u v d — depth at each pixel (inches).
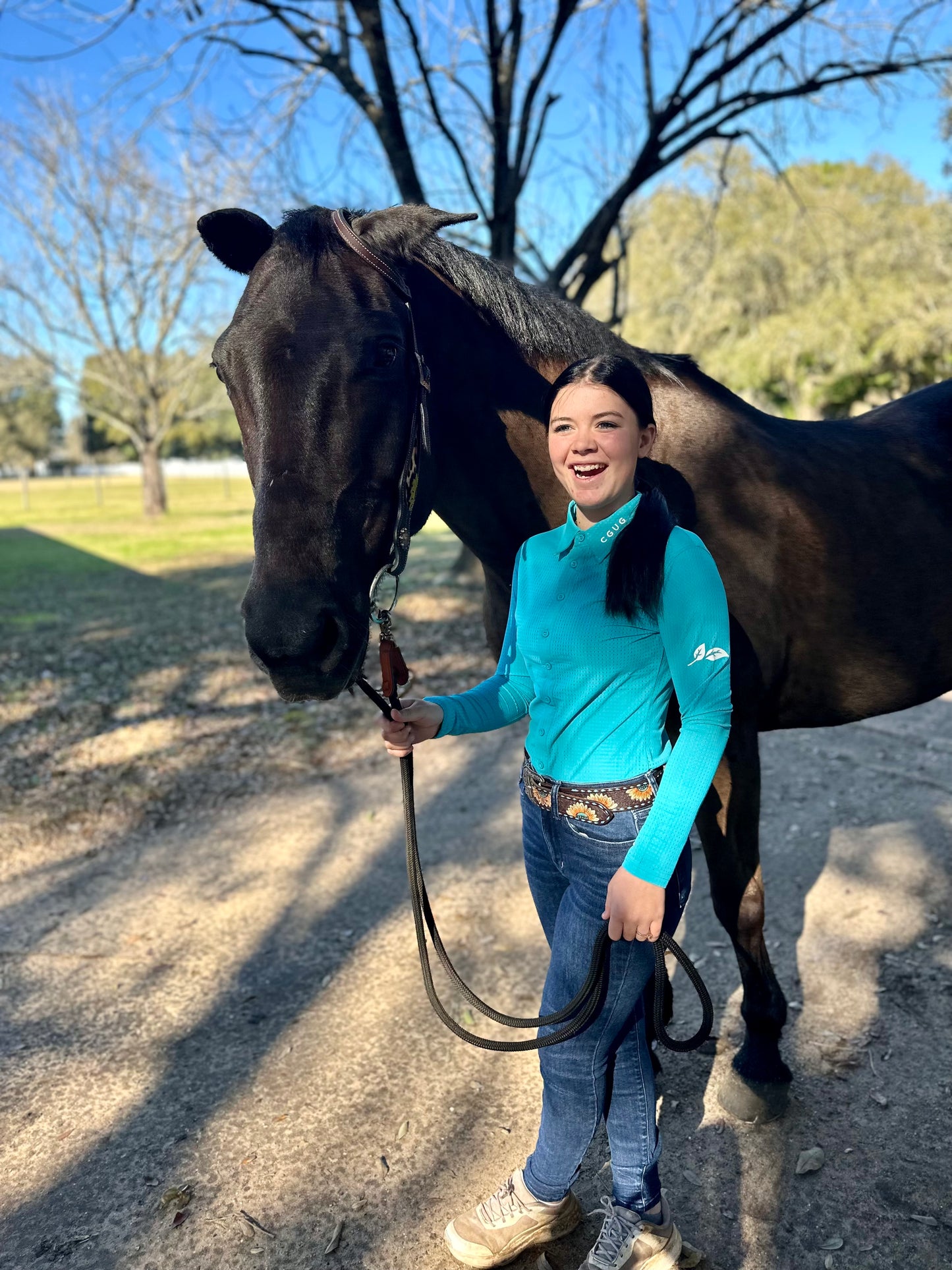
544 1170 55.7
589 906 49.1
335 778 166.1
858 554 69.1
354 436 49.9
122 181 568.4
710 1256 60.7
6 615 335.9
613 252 545.0
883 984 90.9
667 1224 55.9
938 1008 86.5
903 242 914.1
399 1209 66.4
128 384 762.8
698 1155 69.7
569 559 48.8
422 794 157.5
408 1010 92.2
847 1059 79.7
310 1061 84.8
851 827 129.2
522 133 281.4
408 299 55.7
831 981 92.0
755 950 68.1
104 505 1019.9
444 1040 86.9
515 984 95.9
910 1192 64.9
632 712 47.9
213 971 102.3
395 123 278.1
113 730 192.7
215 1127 76.4
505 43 287.3
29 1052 88.5
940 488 74.8
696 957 100.0
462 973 98.7
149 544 581.9
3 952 108.7
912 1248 60.2
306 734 188.9
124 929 113.2
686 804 43.9
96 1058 87.0
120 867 132.3
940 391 84.1
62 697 219.5
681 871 50.3
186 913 116.8
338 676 49.0
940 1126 71.2
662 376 68.4
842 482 70.6
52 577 440.5
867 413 86.3
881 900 107.8
